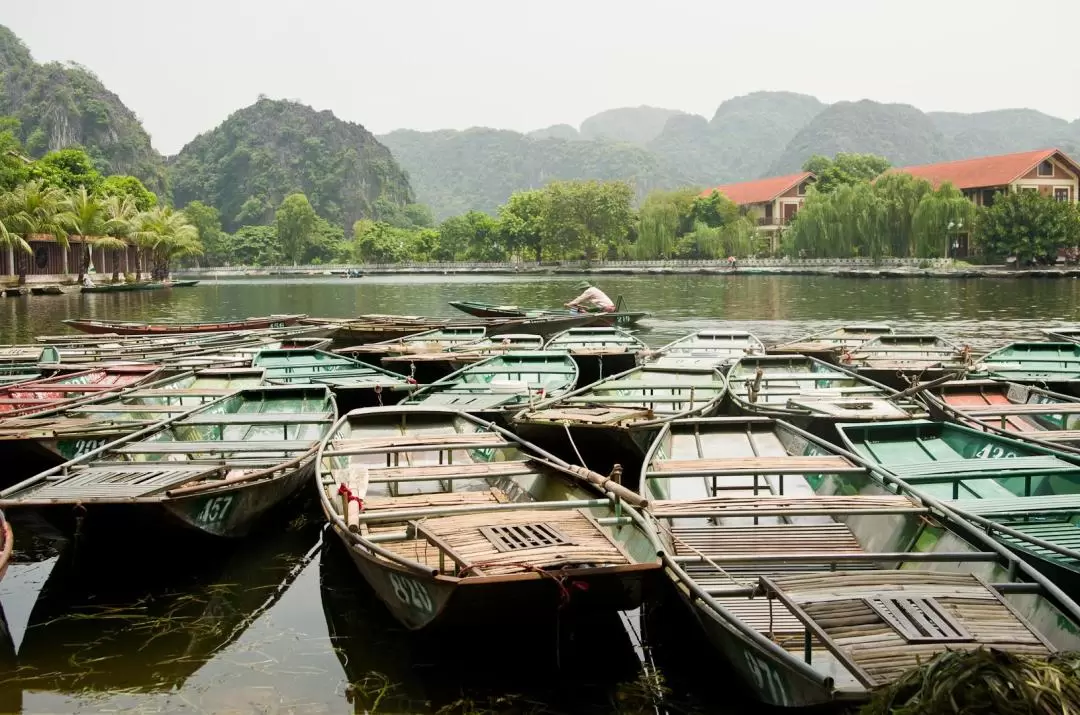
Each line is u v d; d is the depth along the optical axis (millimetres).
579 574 6250
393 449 9984
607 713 6348
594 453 11711
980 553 6781
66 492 8273
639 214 100625
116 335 24391
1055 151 75750
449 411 12148
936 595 6176
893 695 4820
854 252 74250
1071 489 9203
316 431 12750
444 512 7973
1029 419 12695
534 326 25391
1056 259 66062
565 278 81062
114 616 7855
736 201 103500
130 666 6957
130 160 169000
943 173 85125
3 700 6449
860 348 18953
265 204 193250
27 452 10805
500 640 6816
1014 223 63156
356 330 24938
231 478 9617
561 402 13258
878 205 70750
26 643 7320
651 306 40281
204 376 16047
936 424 11016
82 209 61250
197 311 42000
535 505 7961
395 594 6969
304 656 7129
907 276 63625
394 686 6680
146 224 72250
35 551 9438
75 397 14039
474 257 117812
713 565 6973
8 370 17562
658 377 15641
